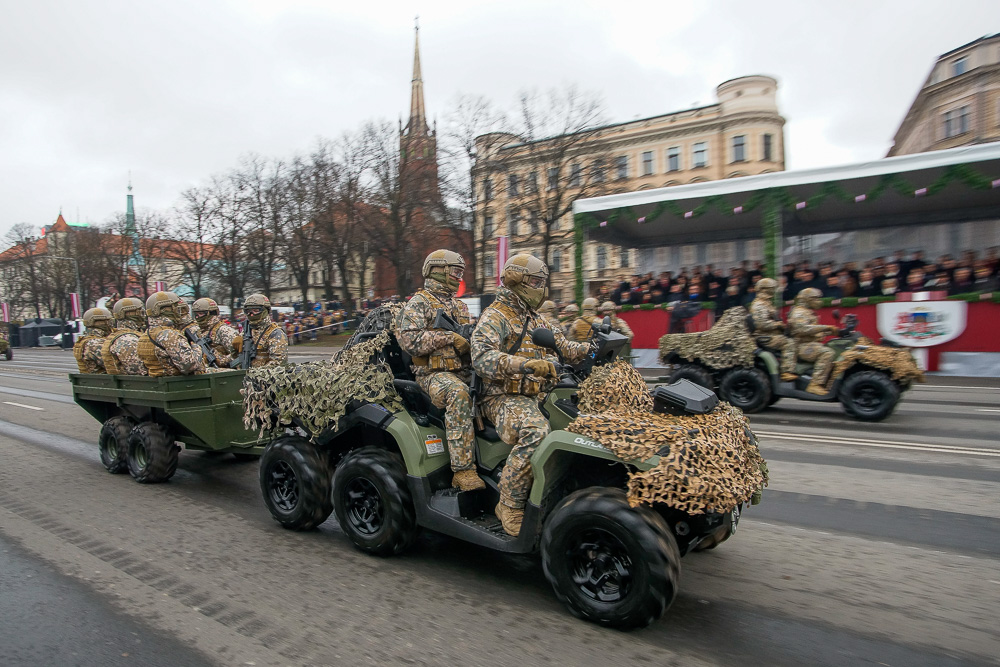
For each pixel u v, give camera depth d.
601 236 18.67
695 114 42.81
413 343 4.12
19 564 4.32
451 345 4.13
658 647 3.10
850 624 3.34
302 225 40.06
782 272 15.66
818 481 6.11
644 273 21.02
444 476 4.17
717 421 3.43
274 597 3.73
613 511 3.10
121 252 54.00
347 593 3.77
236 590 3.84
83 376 7.22
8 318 57.41
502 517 3.64
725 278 16.91
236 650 3.13
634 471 3.26
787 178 13.98
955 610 3.49
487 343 3.67
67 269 57.88
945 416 9.44
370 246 36.34
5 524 5.20
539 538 3.56
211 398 6.29
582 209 16.50
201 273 45.16
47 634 3.33
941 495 5.59
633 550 3.05
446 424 3.99
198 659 3.06
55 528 5.08
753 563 4.18
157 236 46.84
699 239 19.80
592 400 3.69
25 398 14.38
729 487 2.97
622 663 2.95
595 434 3.24
